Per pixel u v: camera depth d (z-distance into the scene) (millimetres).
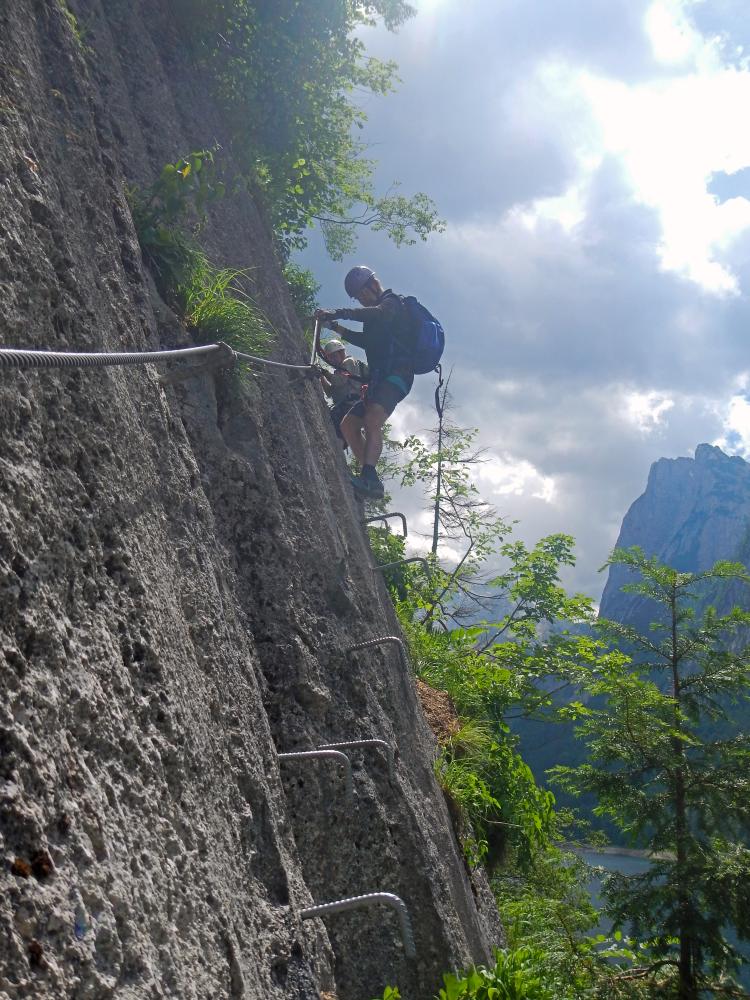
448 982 4211
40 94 3070
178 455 3451
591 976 8758
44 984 1544
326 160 9766
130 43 5824
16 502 2035
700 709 10195
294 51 7941
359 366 7898
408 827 4617
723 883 8992
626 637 10836
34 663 1925
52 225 2689
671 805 9688
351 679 4812
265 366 5480
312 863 4066
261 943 2660
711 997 9281
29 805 1705
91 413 2604
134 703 2324
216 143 6672
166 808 2287
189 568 3154
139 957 1864
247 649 3666
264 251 7094
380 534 11422
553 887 9234
